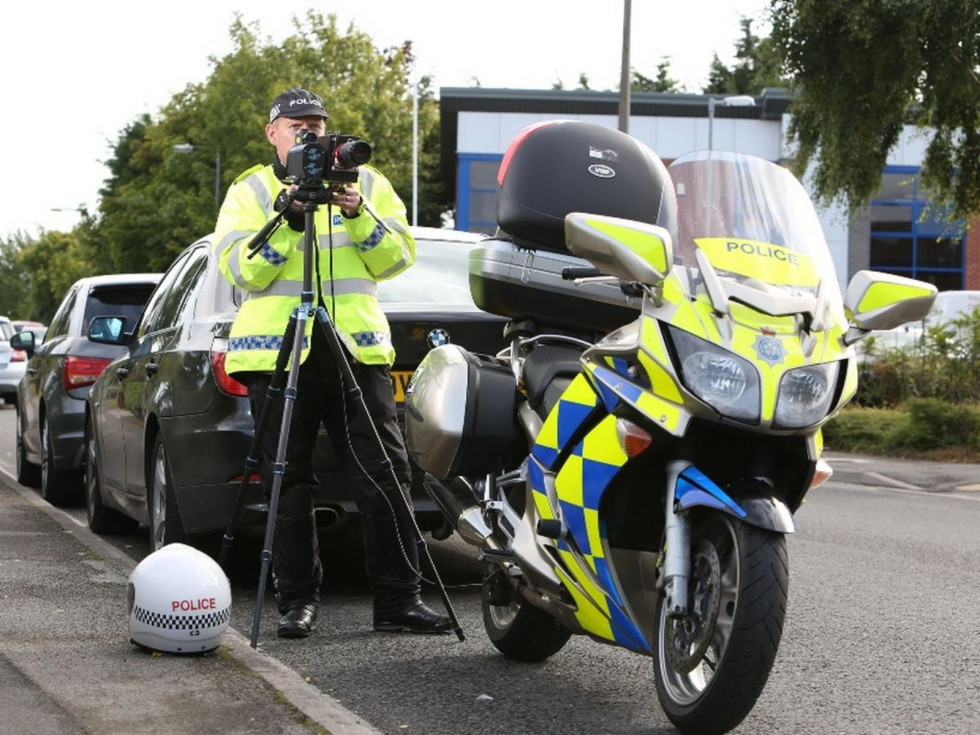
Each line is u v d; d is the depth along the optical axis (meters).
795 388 5.00
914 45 23.97
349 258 7.43
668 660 5.37
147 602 6.17
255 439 7.12
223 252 7.31
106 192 89.69
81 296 14.08
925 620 8.00
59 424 13.14
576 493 5.58
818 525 12.55
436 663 6.77
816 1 24.59
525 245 6.82
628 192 6.92
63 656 6.15
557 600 5.85
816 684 6.48
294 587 7.42
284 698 5.44
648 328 5.21
